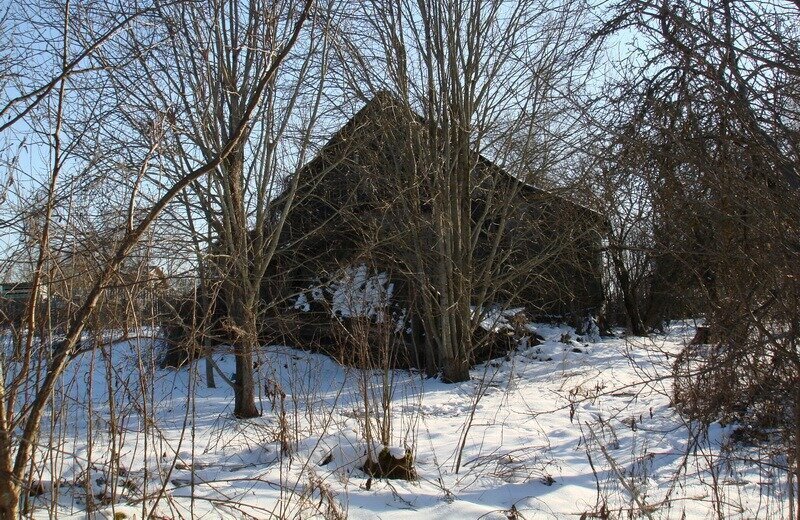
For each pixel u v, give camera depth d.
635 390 10.38
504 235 15.41
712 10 3.97
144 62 8.51
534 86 12.91
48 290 3.88
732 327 4.02
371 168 13.08
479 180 14.75
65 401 4.49
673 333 10.62
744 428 4.79
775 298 3.79
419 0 13.05
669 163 4.13
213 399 11.52
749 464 5.70
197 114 9.13
